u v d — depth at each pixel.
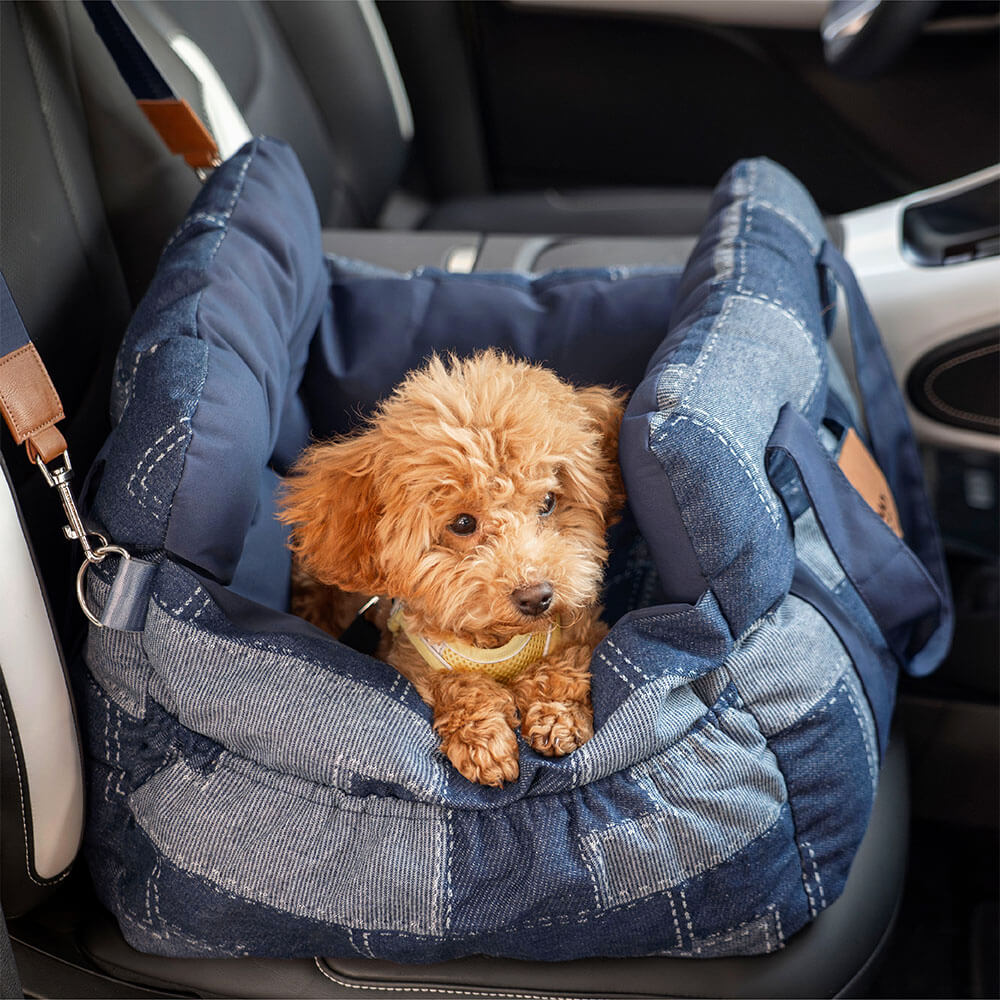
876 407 1.56
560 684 1.14
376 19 2.19
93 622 1.10
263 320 1.26
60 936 1.21
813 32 2.31
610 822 1.04
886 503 1.44
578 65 2.51
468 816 1.05
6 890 1.13
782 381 1.25
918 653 1.41
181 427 1.07
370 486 1.13
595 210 2.38
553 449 1.14
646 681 1.07
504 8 2.44
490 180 2.70
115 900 1.13
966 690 1.65
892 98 2.32
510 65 2.53
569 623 1.22
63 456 1.06
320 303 1.50
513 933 1.04
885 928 1.20
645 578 1.43
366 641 1.35
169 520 1.07
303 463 1.24
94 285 1.44
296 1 1.98
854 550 1.25
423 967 1.10
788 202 1.51
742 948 1.08
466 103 2.51
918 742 1.66
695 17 2.37
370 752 1.04
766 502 1.14
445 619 1.12
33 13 1.33
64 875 1.17
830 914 1.14
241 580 1.22
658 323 1.51
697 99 2.52
